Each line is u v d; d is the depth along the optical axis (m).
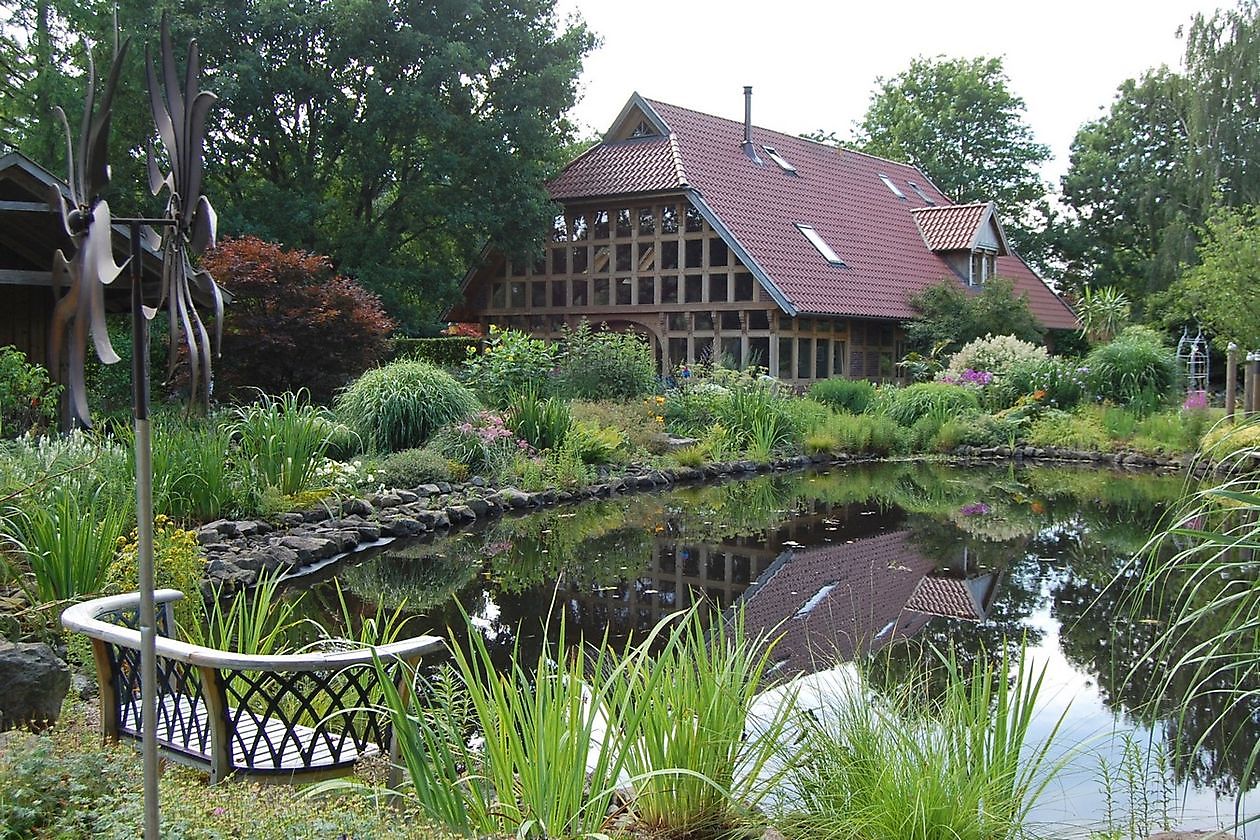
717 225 24.89
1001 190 43.91
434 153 25.16
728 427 20.11
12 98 22.33
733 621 8.70
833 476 18.69
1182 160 38.69
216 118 24.08
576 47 27.39
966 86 43.84
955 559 11.42
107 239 2.23
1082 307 36.81
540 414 16.81
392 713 3.97
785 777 4.65
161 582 6.90
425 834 3.54
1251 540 3.99
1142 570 10.59
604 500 15.41
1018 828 4.20
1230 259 22.09
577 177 27.41
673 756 4.35
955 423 22.27
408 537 12.14
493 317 28.66
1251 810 4.94
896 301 27.89
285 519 11.24
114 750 3.97
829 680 6.40
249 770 4.19
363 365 17.59
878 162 35.81
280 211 24.05
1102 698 6.68
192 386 2.45
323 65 25.17
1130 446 20.97
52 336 2.25
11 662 4.46
